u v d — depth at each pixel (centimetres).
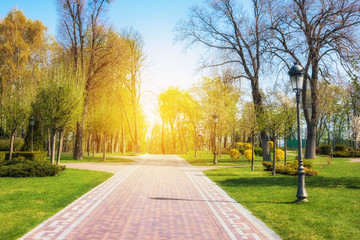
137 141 4706
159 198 1011
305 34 2433
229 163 2809
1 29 3547
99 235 590
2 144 3450
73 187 1212
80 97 1891
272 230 635
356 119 4312
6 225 647
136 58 4500
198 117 4172
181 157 4044
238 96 3469
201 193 1127
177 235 596
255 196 1055
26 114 2014
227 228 649
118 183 1378
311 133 2814
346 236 588
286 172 1748
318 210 820
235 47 2953
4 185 1247
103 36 3073
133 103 4675
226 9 2903
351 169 1903
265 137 2930
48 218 718
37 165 1595
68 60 2583
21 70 3384
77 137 3058
